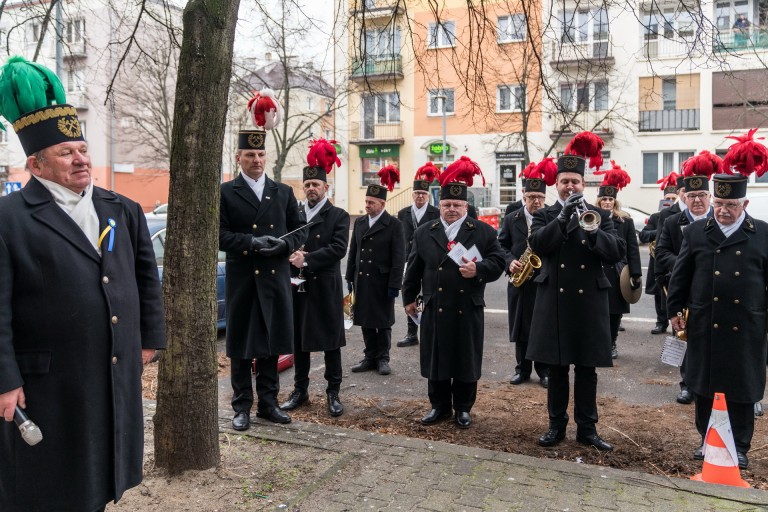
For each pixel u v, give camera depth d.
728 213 4.27
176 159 3.78
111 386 2.60
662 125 23.95
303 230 4.98
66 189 2.61
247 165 4.88
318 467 3.94
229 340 4.74
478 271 4.80
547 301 4.55
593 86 20.16
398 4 6.30
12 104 2.54
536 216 4.91
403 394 6.01
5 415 2.34
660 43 22.06
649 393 5.94
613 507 3.40
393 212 27.00
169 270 3.81
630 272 6.45
